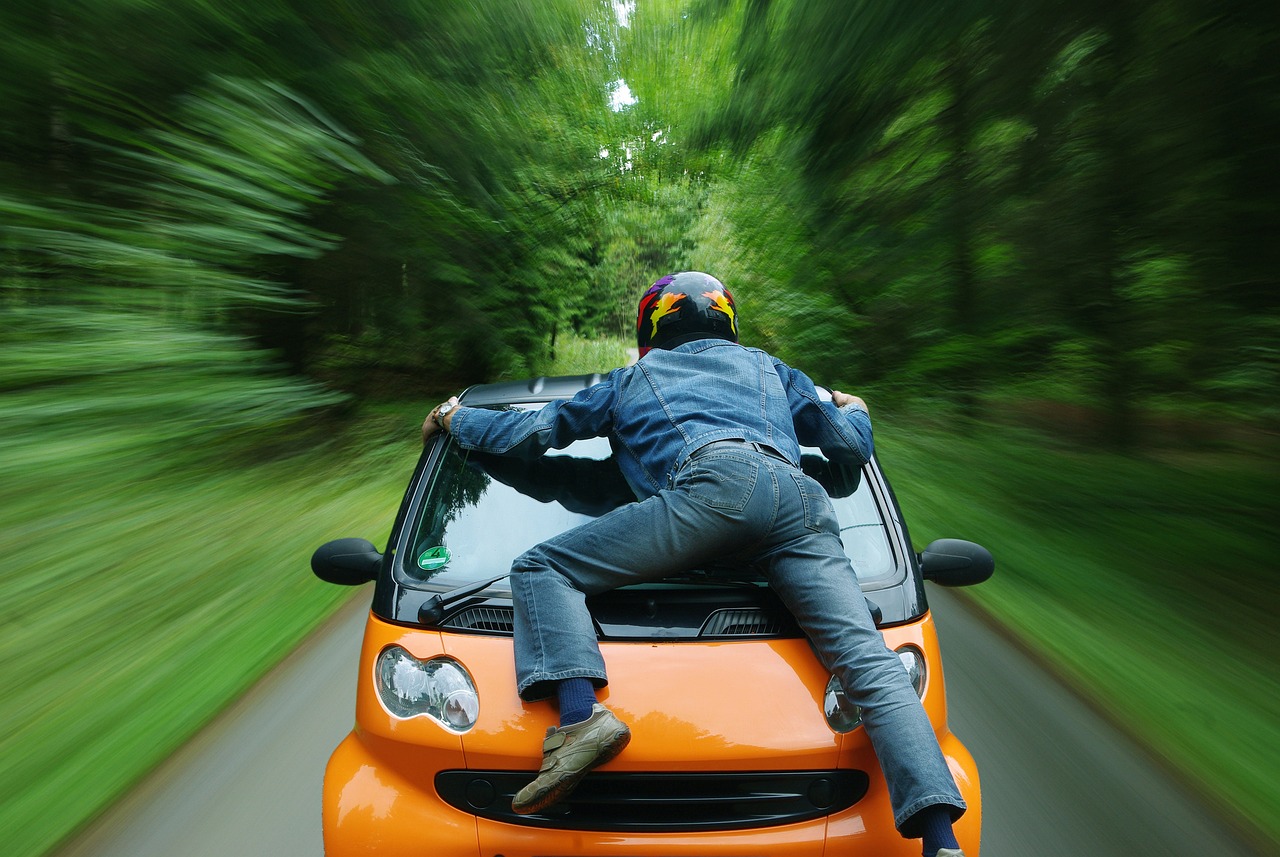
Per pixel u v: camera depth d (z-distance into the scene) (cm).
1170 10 607
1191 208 677
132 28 598
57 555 616
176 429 577
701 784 216
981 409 1362
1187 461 1127
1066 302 1003
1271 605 568
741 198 1834
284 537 704
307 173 708
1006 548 703
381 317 1288
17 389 510
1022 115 816
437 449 290
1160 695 416
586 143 1570
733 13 1115
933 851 194
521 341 1725
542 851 214
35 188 558
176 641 469
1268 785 331
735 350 264
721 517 222
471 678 224
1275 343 778
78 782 321
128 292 571
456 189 1197
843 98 972
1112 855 282
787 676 224
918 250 1198
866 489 280
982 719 385
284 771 328
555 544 229
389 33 964
